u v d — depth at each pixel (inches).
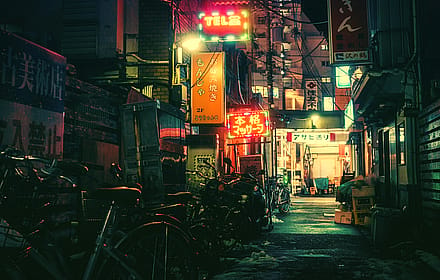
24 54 219.0
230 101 769.6
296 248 368.5
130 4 513.3
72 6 497.0
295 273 268.7
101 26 494.6
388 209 390.3
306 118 1651.1
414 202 404.5
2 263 122.2
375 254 338.3
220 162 625.0
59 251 133.8
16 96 212.2
